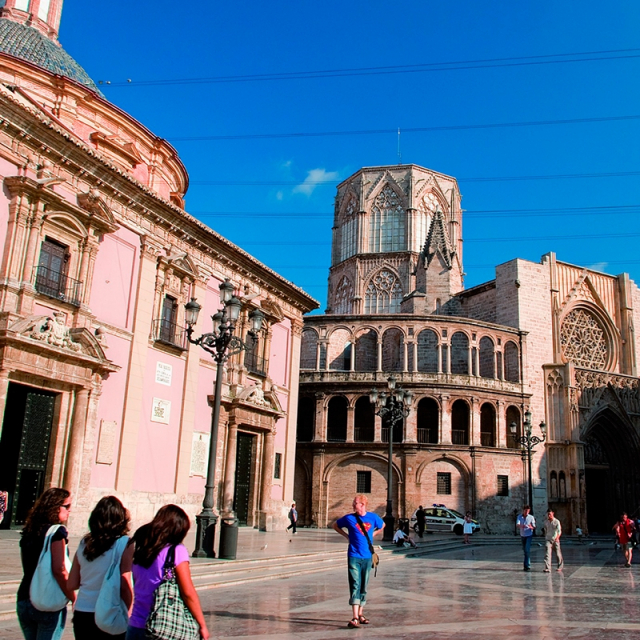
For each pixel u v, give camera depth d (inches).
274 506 1534.2
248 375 1446.9
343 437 2223.2
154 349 1174.3
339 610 549.3
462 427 2201.0
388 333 2502.5
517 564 1061.8
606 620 515.2
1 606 489.1
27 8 1497.3
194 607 253.9
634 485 2452.0
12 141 924.0
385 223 3272.6
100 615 263.4
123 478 1074.7
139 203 1136.2
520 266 2411.4
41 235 957.8
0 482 948.6
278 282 1561.3
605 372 2461.9
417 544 1381.6
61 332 958.4
